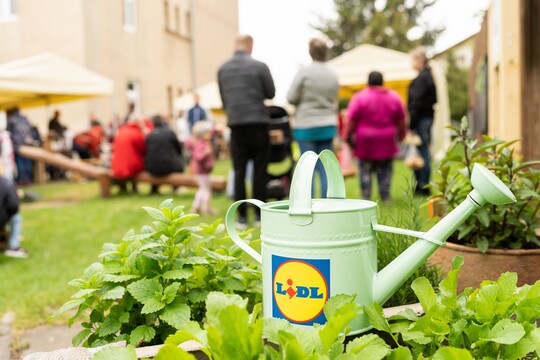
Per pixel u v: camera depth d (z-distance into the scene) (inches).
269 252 63.6
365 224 62.7
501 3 190.4
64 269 195.6
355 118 273.3
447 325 56.9
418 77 295.6
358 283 61.9
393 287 64.1
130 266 72.5
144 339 70.8
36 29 737.0
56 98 489.4
